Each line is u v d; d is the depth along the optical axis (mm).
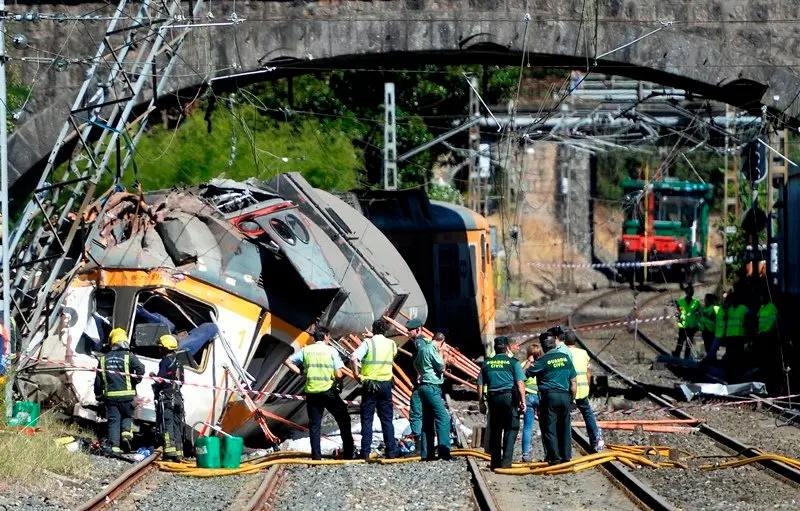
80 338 65438
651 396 94438
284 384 70062
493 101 168625
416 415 64812
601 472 59094
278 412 72500
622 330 162375
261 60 94062
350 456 64875
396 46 95312
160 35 75750
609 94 153500
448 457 64125
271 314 67875
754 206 119125
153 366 65000
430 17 95562
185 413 64438
